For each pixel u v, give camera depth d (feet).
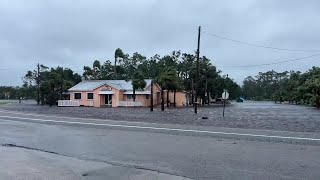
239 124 76.84
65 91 235.61
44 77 261.85
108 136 51.08
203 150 38.50
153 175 28.02
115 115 109.19
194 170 29.27
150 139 47.57
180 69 291.17
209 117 105.91
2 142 45.88
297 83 318.65
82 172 29.17
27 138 49.65
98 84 228.63
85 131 57.82
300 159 33.04
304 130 63.00
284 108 206.28
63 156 36.24
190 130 58.65
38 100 244.83
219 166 30.50
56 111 135.54
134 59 318.86
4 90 383.04
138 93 221.66
